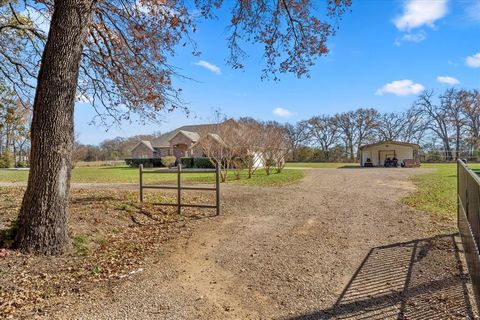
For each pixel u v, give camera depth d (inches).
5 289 145.3
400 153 1381.6
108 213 286.2
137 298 142.2
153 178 762.8
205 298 142.6
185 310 131.4
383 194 426.3
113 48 303.4
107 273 171.2
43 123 187.9
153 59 306.3
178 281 161.8
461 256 182.7
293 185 554.6
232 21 277.9
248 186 543.2
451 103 1745.8
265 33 286.7
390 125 1964.8
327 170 964.6
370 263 180.1
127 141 2197.3
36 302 136.9
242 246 219.6
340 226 265.0
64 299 140.5
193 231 259.8
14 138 340.2
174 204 325.7
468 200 163.0
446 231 235.8
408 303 131.9
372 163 1334.9
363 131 2000.5
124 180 710.5
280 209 341.4
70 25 189.3
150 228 268.5
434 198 383.2
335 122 2069.4
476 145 1594.5
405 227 252.8
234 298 142.5
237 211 333.4
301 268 176.7
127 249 211.8
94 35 295.3
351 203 363.6
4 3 283.3
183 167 1309.1
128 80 317.4
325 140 2108.8
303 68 301.7
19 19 298.2
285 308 132.3
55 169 190.1
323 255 196.9
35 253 182.4
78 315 126.5
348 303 134.4
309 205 359.6
